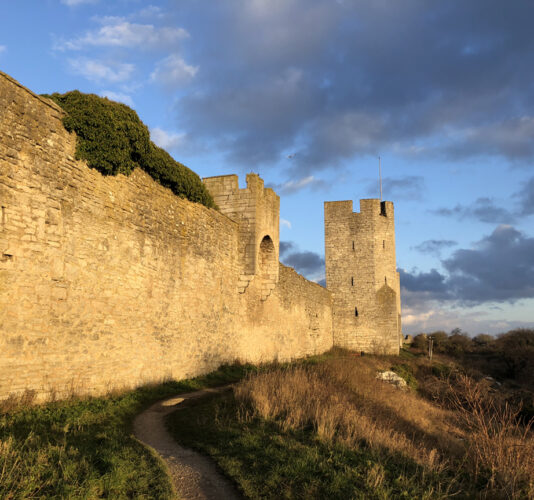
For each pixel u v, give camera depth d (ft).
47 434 23.47
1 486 15.88
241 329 70.64
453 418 49.96
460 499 22.75
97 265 37.01
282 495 19.97
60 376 32.48
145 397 39.40
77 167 35.17
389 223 149.79
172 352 49.21
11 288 28.63
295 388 39.04
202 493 19.81
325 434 28.84
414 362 125.59
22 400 28.73
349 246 146.72
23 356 29.32
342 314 143.74
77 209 34.83
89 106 35.88
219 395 42.09
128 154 40.16
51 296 31.78
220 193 72.84
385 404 50.80
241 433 28.27
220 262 63.41
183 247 52.60
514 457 27.37
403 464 26.25
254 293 76.84
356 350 140.97
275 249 80.74
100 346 37.09
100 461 20.34
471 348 208.44
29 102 30.66
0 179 28.09
